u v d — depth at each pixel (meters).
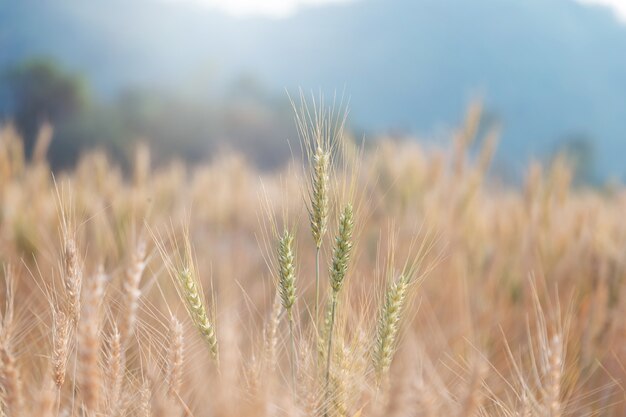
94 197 5.31
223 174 9.16
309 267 4.75
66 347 2.14
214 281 4.02
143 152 6.02
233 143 61.44
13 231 4.55
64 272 2.16
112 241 3.66
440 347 3.58
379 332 2.21
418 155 6.39
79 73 58.44
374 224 5.21
